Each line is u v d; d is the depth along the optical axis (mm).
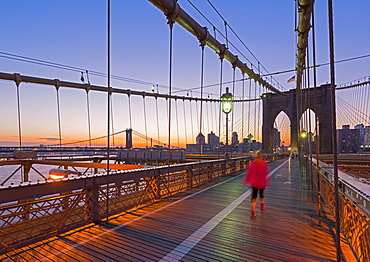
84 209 4059
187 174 7766
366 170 17359
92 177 4109
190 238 3516
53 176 7520
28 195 3170
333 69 2207
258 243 3355
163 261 2832
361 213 2682
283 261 2844
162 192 6465
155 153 29812
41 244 3240
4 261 2791
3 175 23391
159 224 4117
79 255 2959
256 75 16562
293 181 9797
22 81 13750
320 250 3125
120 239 3457
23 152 17000
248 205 5512
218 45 9773
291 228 3961
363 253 2564
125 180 4977
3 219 2902
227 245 3279
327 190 5332
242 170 13891
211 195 6625
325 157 24828
